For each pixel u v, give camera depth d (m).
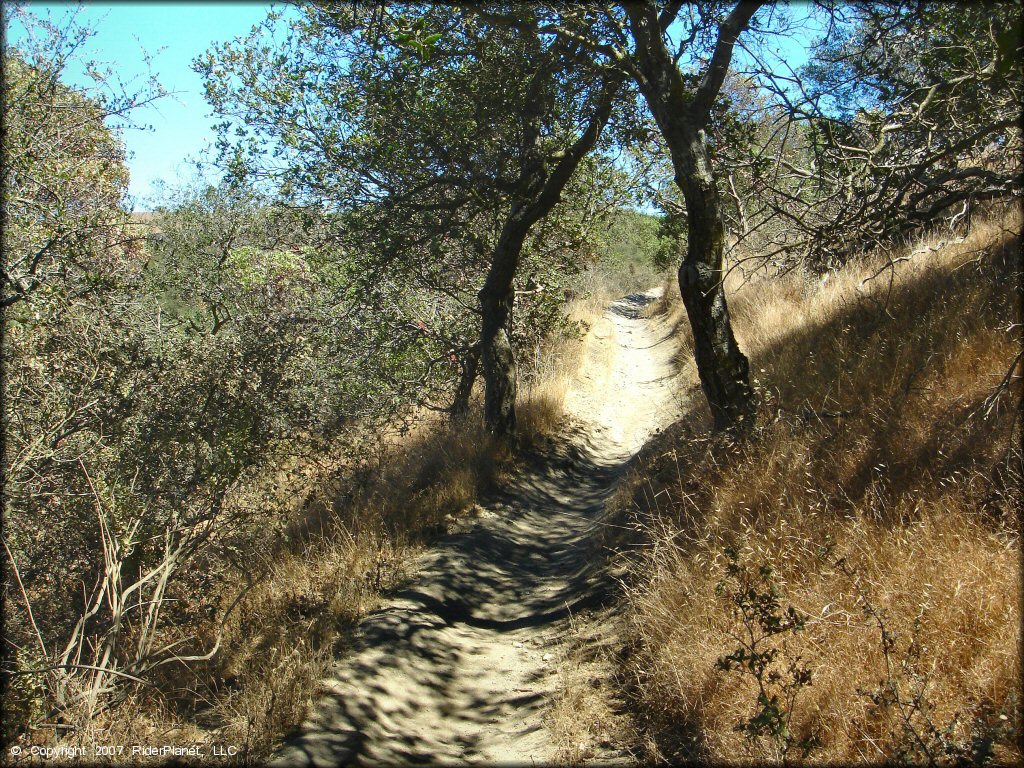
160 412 5.15
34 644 4.46
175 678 4.68
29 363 4.95
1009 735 2.75
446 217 9.61
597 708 4.27
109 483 5.00
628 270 33.66
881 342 6.76
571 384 13.88
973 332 5.80
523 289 12.01
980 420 4.63
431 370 11.51
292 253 10.22
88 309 5.27
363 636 5.19
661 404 13.24
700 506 5.79
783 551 4.50
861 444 5.18
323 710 4.24
